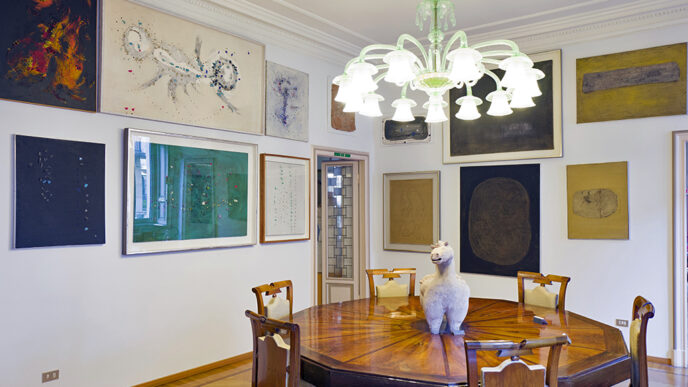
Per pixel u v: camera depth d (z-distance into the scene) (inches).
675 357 163.9
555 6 170.1
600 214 179.2
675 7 163.0
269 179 185.5
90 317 133.0
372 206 243.0
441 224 220.8
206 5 162.1
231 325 170.7
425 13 105.1
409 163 232.1
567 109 187.6
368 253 239.3
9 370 117.8
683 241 164.7
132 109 141.6
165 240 149.9
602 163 179.2
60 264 127.3
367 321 115.0
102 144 135.9
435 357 86.4
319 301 287.3
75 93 129.7
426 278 109.0
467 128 212.5
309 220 203.5
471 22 184.1
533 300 140.0
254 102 178.7
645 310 93.4
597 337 99.2
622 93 175.6
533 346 69.3
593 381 79.3
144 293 145.6
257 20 176.4
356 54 218.5
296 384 79.0
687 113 163.9
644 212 171.5
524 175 197.2
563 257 187.6
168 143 151.3
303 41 197.5
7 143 118.2
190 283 158.1
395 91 237.3
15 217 118.5
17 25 119.5
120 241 139.9
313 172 207.2
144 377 144.9
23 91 120.1
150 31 146.5
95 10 134.5
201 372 160.1
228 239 169.6
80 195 130.7
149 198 145.8
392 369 80.1
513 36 193.3
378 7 171.5
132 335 142.3
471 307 133.1
